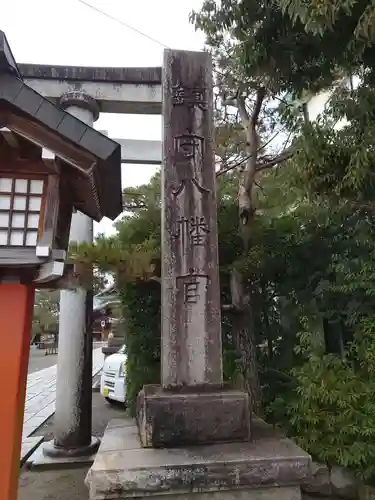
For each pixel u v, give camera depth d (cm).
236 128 718
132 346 649
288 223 627
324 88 603
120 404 1058
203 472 326
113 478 315
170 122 459
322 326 561
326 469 453
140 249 500
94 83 664
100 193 322
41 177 286
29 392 1256
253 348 554
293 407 474
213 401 380
